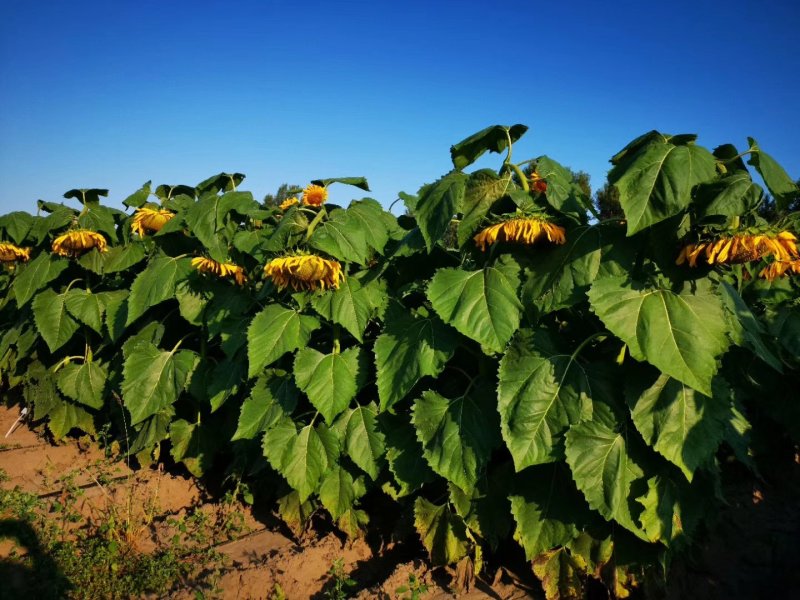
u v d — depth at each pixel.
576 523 1.74
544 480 1.78
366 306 1.98
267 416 2.07
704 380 1.42
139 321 2.78
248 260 2.43
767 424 2.91
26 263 3.28
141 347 2.51
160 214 2.60
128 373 2.47
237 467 2.56
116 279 3.19
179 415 2.78
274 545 2.30
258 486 2.58
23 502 2.35
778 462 2.93
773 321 2.77
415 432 1.95
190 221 2.33
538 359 1.66
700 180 1.45
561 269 1.65
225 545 2.30
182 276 2.46
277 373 2.12
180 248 2.62
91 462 2.99
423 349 1.77
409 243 1.97
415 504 1.97
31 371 3.22
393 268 2.19
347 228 1.96
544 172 1.75
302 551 2.16
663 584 1.87
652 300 1.52
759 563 2.25
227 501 2.52
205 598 1.94
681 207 1.44
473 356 1.99
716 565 2.23
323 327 2.18
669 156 1.48
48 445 3.20
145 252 2.88
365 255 1.98
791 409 2.66
